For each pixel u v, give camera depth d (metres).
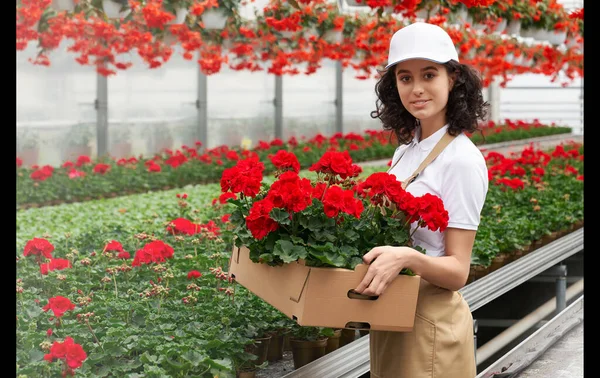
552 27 8.39
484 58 13.10
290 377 2.96
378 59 11.02
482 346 5.30
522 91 29.80
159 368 2.67
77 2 6.30
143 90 13.09
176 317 3.35
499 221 6.21
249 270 2.69
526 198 7.49
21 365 2.76
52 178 9.06
